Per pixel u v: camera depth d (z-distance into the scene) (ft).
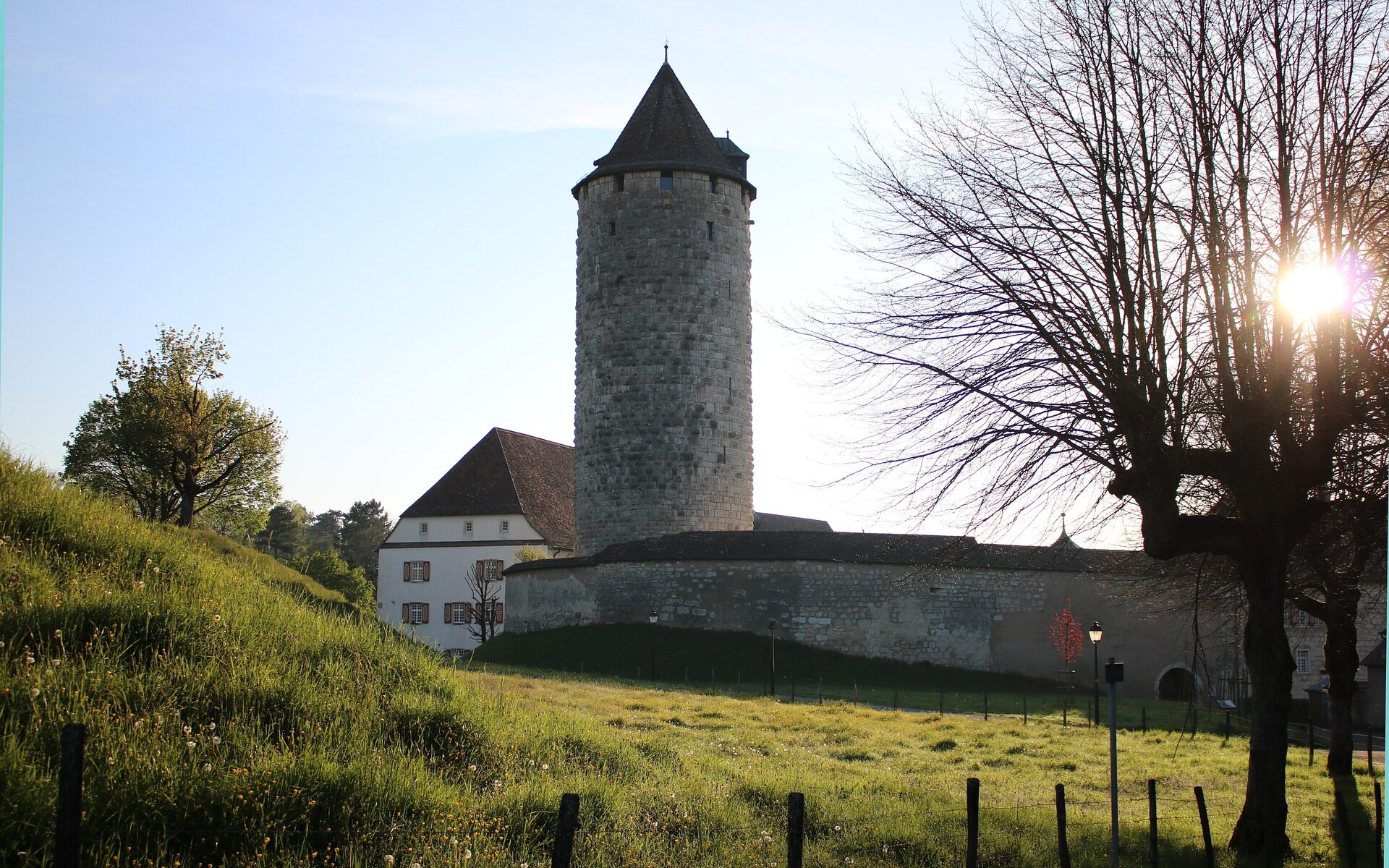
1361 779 68.80
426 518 219.00
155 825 28.73
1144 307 43.65
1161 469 42.65
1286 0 43.96
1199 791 41.68
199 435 160.76
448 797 34.37
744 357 142.51
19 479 55.72
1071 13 47.39
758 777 46.83
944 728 79.56
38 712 32.27
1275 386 40.91
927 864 38.04
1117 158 45.29
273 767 32.45
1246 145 43.83
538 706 54.90
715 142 145.38
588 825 35.37
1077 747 74.08
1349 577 59.47
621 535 136.98
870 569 128.47
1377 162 41.73
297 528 373.61
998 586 131.44
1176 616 123.75
